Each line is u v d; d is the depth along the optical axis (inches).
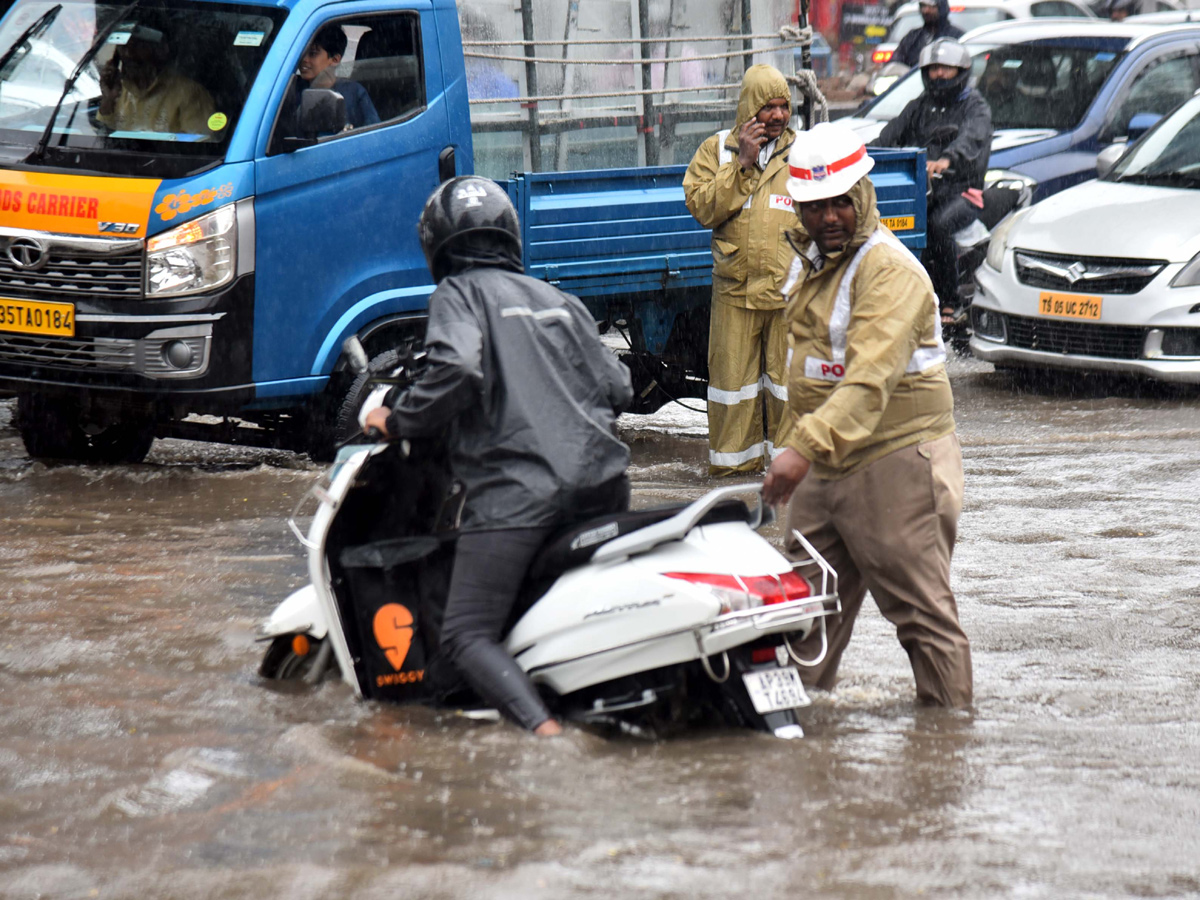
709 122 762.2
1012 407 756.6
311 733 299.3
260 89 553.6
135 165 555.5
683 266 645.9
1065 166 986.1
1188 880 230.5
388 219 583.2
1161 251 772.0
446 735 298.4
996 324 826.8
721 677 295.6
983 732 305.4
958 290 903.7
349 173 571.2
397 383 316.8
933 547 318.3
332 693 329.1
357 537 329.7
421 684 319.3
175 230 539.8
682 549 295.0
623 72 727.7
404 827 250.5
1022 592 430.3
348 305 573.3
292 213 556.4
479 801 261.6
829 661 340.2
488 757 281.9
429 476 322.0
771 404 608.1
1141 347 770.2
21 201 553.3
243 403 551.2
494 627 302.0
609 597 292.0
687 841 243.8
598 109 722.2
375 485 324.2
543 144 705.0
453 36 606.9
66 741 297.3
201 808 261.6
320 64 571.2
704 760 282.4
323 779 273.0
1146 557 469.4
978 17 1464.1
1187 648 376.5
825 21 1748.3
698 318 691.4
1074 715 320.5
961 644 322.7
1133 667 359.3
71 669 346.0
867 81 1496.1
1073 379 835.4
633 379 706.2
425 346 310.7
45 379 559.5
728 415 609.3
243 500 532.4
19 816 258.7
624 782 271.0
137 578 428.5
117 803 263.6
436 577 319.6
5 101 583.2
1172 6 1566.2
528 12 689.0
